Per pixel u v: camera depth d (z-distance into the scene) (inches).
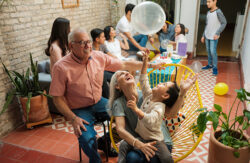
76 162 96.3
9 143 111.3
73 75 77.1
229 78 183.8
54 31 102.0
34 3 143.2
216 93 153.4
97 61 84.0
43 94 120.6
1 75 113.0
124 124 67.2
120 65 87.7
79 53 74.4
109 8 255.9
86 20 211.3
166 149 62.5
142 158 62.4
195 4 222.2
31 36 144.1
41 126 125.8
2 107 115.3
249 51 157.8
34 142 111.5
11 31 128.4
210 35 186.5
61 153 102.7
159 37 190.5
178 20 235.5
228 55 247.6
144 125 63.1
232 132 77.8
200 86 169.5
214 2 178.9
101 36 145.6
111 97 71.4
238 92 72.0
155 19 103.4
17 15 131.3
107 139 93.9
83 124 77.5
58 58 100.4
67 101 83.0
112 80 70.1
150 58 199.0
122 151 65.4
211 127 117.0
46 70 140.8
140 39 202.1
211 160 79.6
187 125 83.1
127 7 171.5
